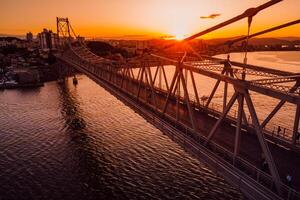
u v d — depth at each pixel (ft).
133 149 173.88
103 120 235.20
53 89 400.88
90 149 176.96
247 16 73.36
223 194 126.62
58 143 188.14
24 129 217.97
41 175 146.20
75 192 131.03
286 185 65.41
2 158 165.89
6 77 472.44
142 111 140.26
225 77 81.66
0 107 295.07
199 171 145.48
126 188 133.28
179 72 110.83
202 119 127.13
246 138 102.68
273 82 83.15
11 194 129.90
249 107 72.28
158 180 138.72
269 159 66.49
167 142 182.09
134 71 556.10
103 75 267.59
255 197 67.46
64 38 565.12
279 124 223.30
